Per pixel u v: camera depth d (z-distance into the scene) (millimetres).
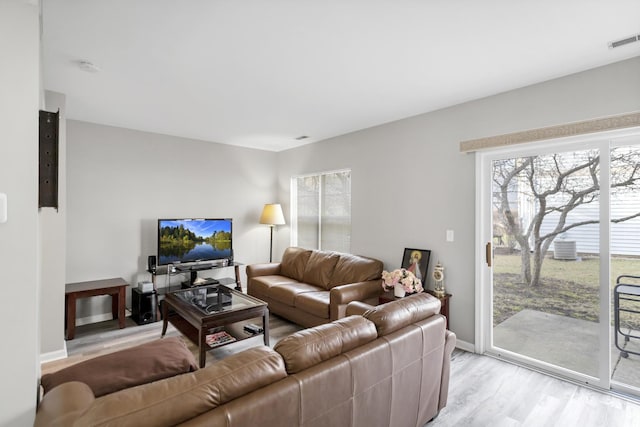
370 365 1524
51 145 1417
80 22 1910
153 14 1834
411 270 3475
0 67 1131
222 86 2895
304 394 1256
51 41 2133
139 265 4418
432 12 1812
